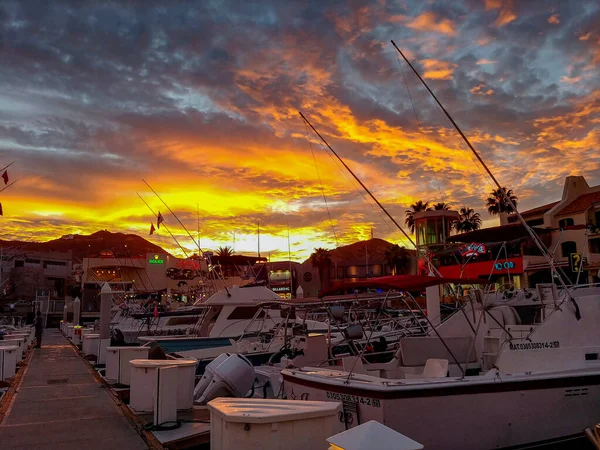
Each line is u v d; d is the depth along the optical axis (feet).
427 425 24.89
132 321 100.42
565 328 31.24
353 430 13.26
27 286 274.57
